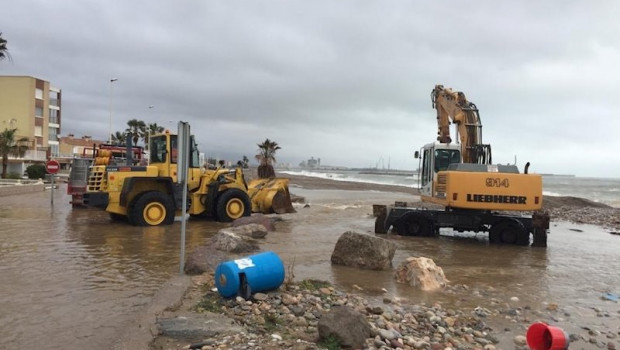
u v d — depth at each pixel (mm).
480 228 13859
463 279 8766
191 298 6281
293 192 41781
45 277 7750
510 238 13523
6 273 7980
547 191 70312
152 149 15852
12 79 59562
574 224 20438
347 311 5152
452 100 16828
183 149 7863
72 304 6328
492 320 6316
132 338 4805
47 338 5113
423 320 6066
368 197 34844
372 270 9031
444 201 13758
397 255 11086
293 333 5148
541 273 9523
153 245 11062
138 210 14445
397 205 16375
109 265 8750
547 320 6418
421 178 16500
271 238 12672
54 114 66562
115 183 14773
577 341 5637
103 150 18016
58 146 68000
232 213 16234
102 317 5812
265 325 5387
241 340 4820
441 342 5352
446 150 15500
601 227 19469
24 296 6660
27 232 12766
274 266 6609
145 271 8305
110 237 12234
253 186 19578
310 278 8062
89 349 4828
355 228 15539
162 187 15469
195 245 11133
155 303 5973
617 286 8531
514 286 8320
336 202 28797
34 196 26438
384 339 5152
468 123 15680
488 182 13195
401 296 7289
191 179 16078
